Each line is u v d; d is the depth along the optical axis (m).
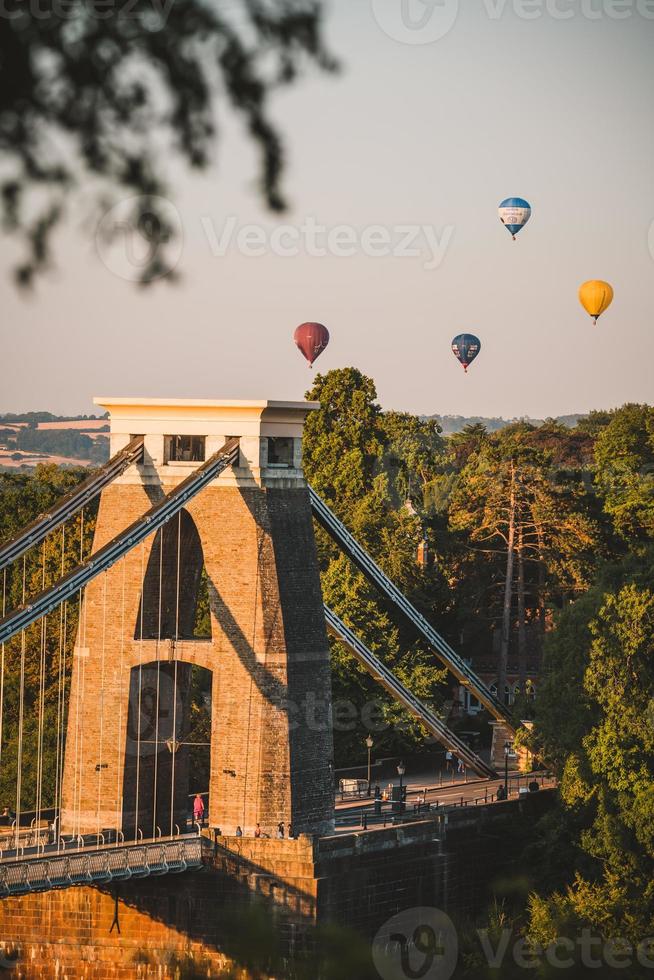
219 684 195.00
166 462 197.88
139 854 178.00
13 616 164.25
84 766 197.88
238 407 195.12
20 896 181.88
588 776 198.50
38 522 185.12
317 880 180.50
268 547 195.25
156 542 197.88
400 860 194.62
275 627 194.12
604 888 187.12
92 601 199.50
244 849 183.50
